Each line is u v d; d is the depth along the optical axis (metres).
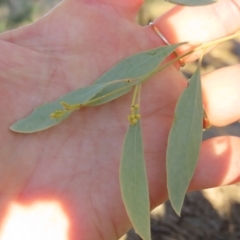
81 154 0.15
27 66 0.16
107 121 0.16
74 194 0.15
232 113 0.18
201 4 0.15
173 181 0.14
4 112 0.15
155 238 0.23
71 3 0.18
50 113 0.15
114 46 0.17
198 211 0.24
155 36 0.18
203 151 0.16
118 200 0.15
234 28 0.19
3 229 0.15
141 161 0.13
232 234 0.23
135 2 0.18
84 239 0.15
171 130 0.14
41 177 0.15
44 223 0.15
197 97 0.15
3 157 0.15
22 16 0.38
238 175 0.16
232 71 0.18
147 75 0.15
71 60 0.17
